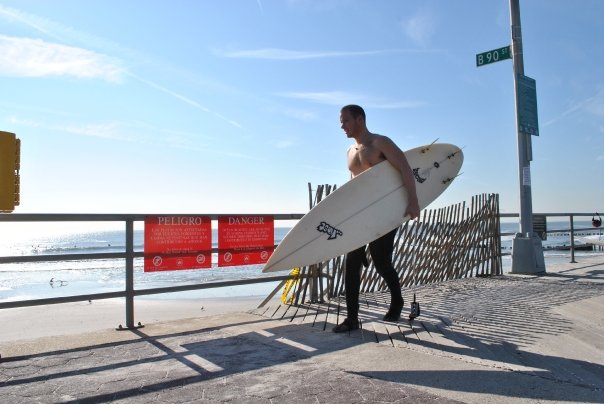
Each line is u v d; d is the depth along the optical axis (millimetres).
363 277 5879
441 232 7012
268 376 2680
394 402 2250
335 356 3061
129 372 2797
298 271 5137
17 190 3283
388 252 3992
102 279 17328
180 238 4402
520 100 7691
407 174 3879
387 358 2982
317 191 5340
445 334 3594
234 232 4785
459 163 4805
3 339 5484
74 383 2611
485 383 2490
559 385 2447
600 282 6508
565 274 7531
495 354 3041
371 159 3916
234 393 2416
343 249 3764
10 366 2938
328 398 2316
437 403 2225
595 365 2795
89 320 6871
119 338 3645
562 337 3475
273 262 3855
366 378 2609
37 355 3176
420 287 6332
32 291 13508
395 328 3826
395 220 3854
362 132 4000
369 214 3830
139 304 8938
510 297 5324
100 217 3900
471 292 5777
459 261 7320
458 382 2514
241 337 3635
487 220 7758
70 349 3322
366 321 4137
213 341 3521
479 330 3717
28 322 6715
